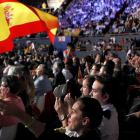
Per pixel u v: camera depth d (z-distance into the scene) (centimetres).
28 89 487
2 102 175
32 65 975
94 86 296
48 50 2144
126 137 325
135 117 334
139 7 2409
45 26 546
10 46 446
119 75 470
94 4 2802
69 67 827
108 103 294
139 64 934
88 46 2070
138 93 412
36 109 505
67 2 3033
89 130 217
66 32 2389
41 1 3203
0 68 1116
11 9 523
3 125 283
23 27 530
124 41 1920
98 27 2339
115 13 2525
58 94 573
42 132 185
